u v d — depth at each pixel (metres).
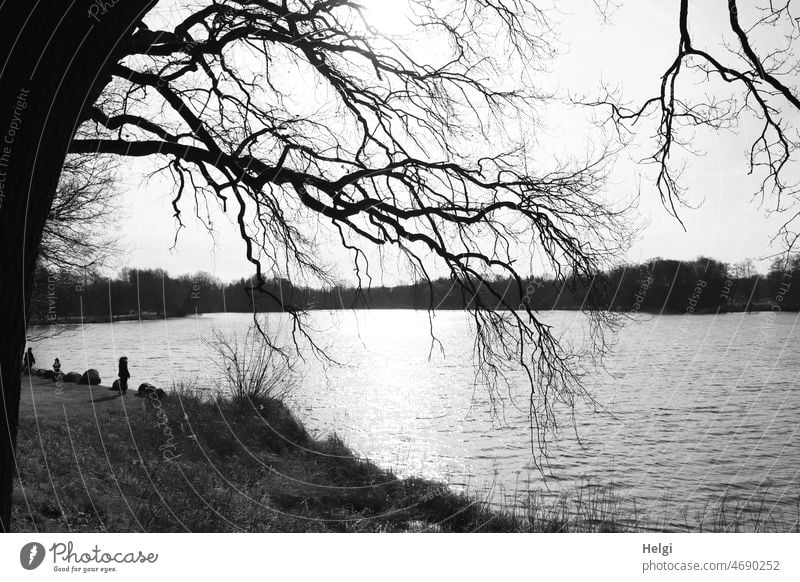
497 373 8.77
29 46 3.76
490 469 18.61
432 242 8.23
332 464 15.78
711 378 36.84
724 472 18.48
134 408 17.38
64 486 9.30
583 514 13.60
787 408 28.70
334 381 38.50
